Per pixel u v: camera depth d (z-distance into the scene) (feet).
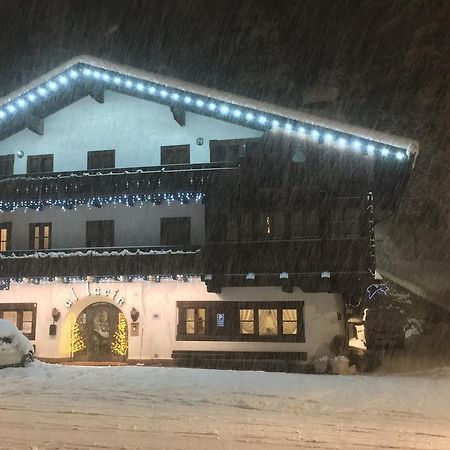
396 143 67.77
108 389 41.98
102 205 79.46
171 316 74.33
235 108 73.87
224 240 72.33
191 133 78.02
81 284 77.46
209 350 72.59
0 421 30.32
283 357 70.59
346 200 70.23
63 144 81.87
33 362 59.16
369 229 69.51
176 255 73.87
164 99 78.59
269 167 72.02
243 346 71.87
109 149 80.23
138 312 75.15
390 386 46.65
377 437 27.25
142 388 42.55
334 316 70.28
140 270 74.43
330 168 70.95
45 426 29.01
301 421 31.04
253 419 31.37
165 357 73.36
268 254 71.15
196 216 76.89
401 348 87.97
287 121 71.46
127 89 79.92
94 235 79.20
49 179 78.28
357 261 69.26
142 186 75.10
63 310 77.61
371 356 78.23
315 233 70.49
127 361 74.49
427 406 36.60
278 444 25.61
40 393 40.19
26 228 81.46
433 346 90.17
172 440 26.07
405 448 25.13
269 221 71.82
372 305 80.12
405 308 107.55
